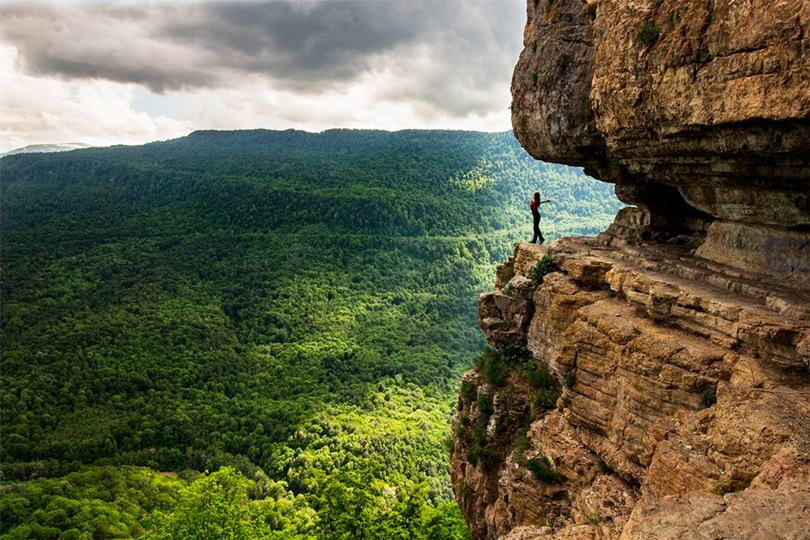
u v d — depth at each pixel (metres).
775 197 11.49
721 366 10.71
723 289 12.42
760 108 9.41
